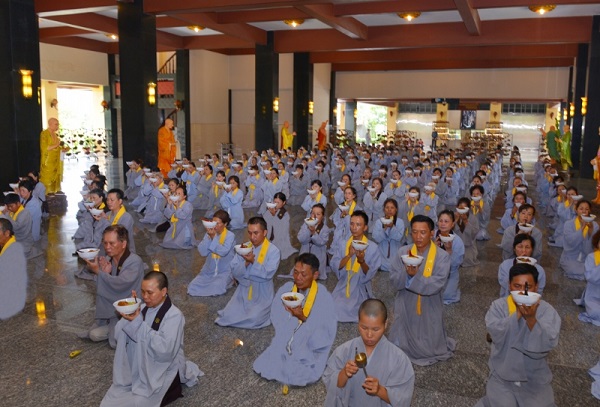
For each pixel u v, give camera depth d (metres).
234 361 4.98
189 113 24.95
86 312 6.15
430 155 19.08
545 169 14.80
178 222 9.11
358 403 3.24
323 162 16.48
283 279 7.57
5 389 4.43
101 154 27.58
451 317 6.18
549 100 29.47
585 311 6.35
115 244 4.93
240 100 28.45
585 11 17.00
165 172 16.64
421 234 4.79
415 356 4.99
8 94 13.66
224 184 11.05
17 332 5.58
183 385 4.49
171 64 26.50
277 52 22.02
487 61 28.38
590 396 4.47
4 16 13.45
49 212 12.28
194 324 5.86
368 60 25.88
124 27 15.54
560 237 9.76
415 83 30.44
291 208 13.80
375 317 3.02
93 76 25.09
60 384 4.52
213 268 6.86
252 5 14.35
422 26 19.64
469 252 8.35
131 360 3.99
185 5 14.91
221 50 27.59
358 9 15.75
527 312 3.52
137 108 15.90
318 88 29.52
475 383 4.63
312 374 4.48
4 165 13.72
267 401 4.29
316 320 4.51
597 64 17.86
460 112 38.69
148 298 3.82
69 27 20.86
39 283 7.16
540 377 3.78
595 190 16.38
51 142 13.69
